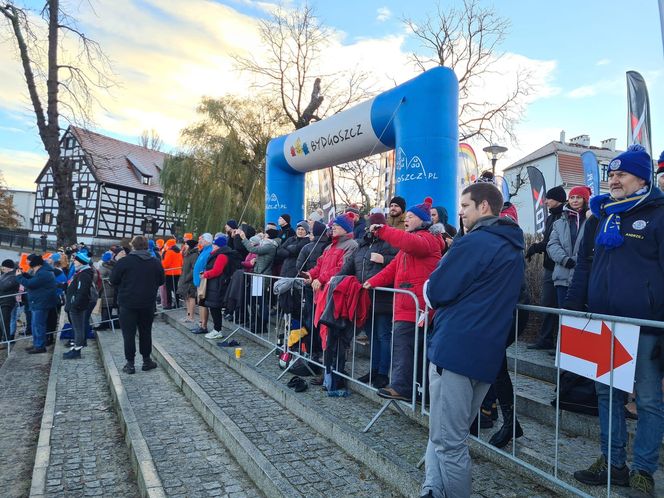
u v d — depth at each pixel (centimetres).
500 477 297
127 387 583
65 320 1116
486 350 238
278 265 738
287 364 537
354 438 353
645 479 244
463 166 961
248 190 2039
